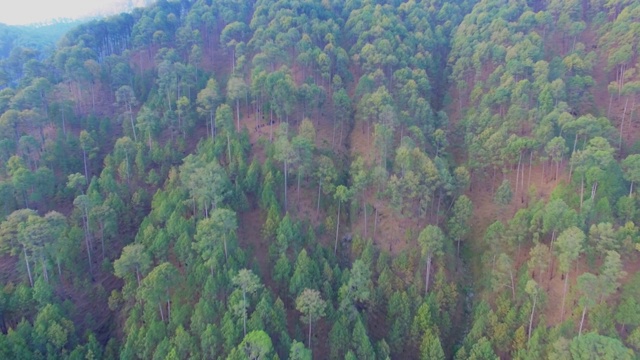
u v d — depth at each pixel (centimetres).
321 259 8812
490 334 7812
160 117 12144
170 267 7531
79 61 13100
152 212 9138
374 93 11469
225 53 15550
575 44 13375
